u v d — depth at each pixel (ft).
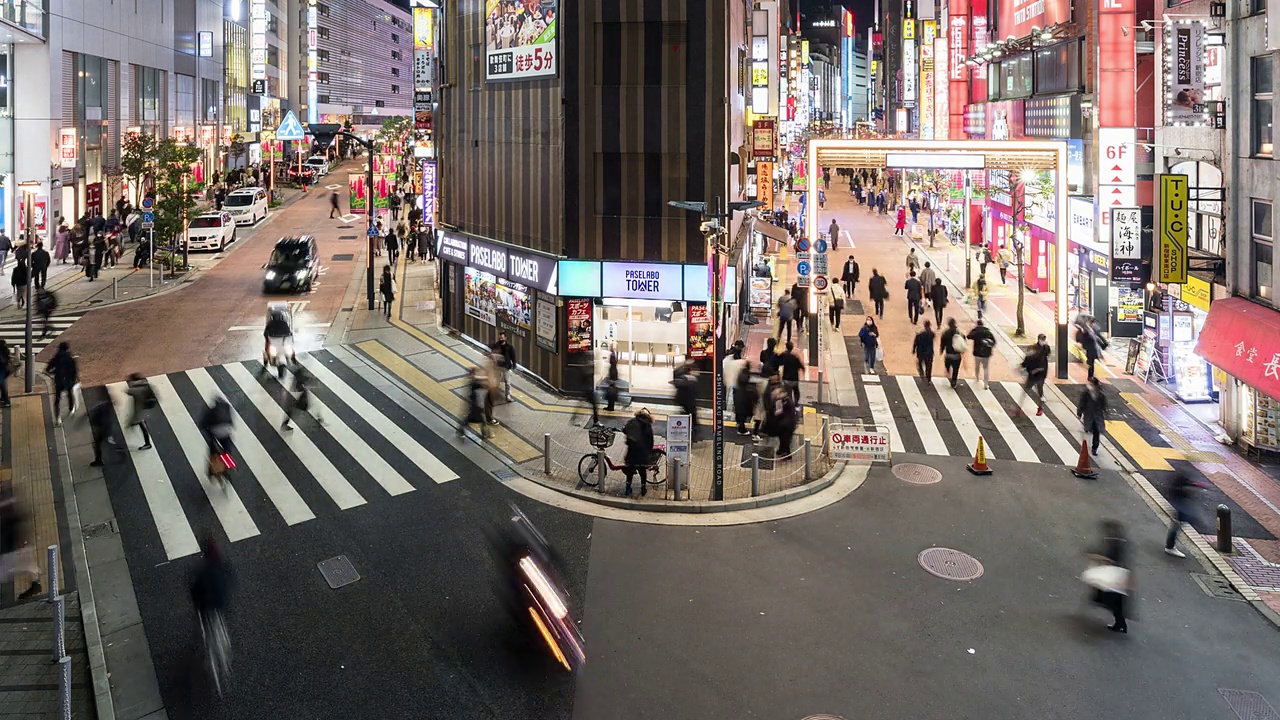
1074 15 98.68
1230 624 37.86
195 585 35.53
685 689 32.89
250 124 295.28
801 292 95.35
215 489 52.65
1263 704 31.89
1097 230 90.84
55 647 34.22
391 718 31.07
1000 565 43.52
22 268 98.43
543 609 38.75
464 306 93.40
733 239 76.02
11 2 120.88
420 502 51.19
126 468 55.67
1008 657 35.09
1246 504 51.19
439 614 38.37
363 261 144.87
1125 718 31.09
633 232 71.36
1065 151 78.07
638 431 51.67
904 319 106.22
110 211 162.09
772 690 32.81
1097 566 38.60
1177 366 72.49
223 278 125.18
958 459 59.72
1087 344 77.15
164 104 197.06
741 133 94.38
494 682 33.32
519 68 76.13
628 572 42.65
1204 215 69.46
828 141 82.94
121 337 89.97
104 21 158.61
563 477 55.31
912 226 185.47
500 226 82.79
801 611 38.88
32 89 132.46
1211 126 65.05
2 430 62.03
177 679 33.37
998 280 130.52
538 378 78.33
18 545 42.11
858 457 58.44
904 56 230.27
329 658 34.86
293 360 76.18
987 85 134.72
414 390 75.00
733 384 71.51
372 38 513.86
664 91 69.56
